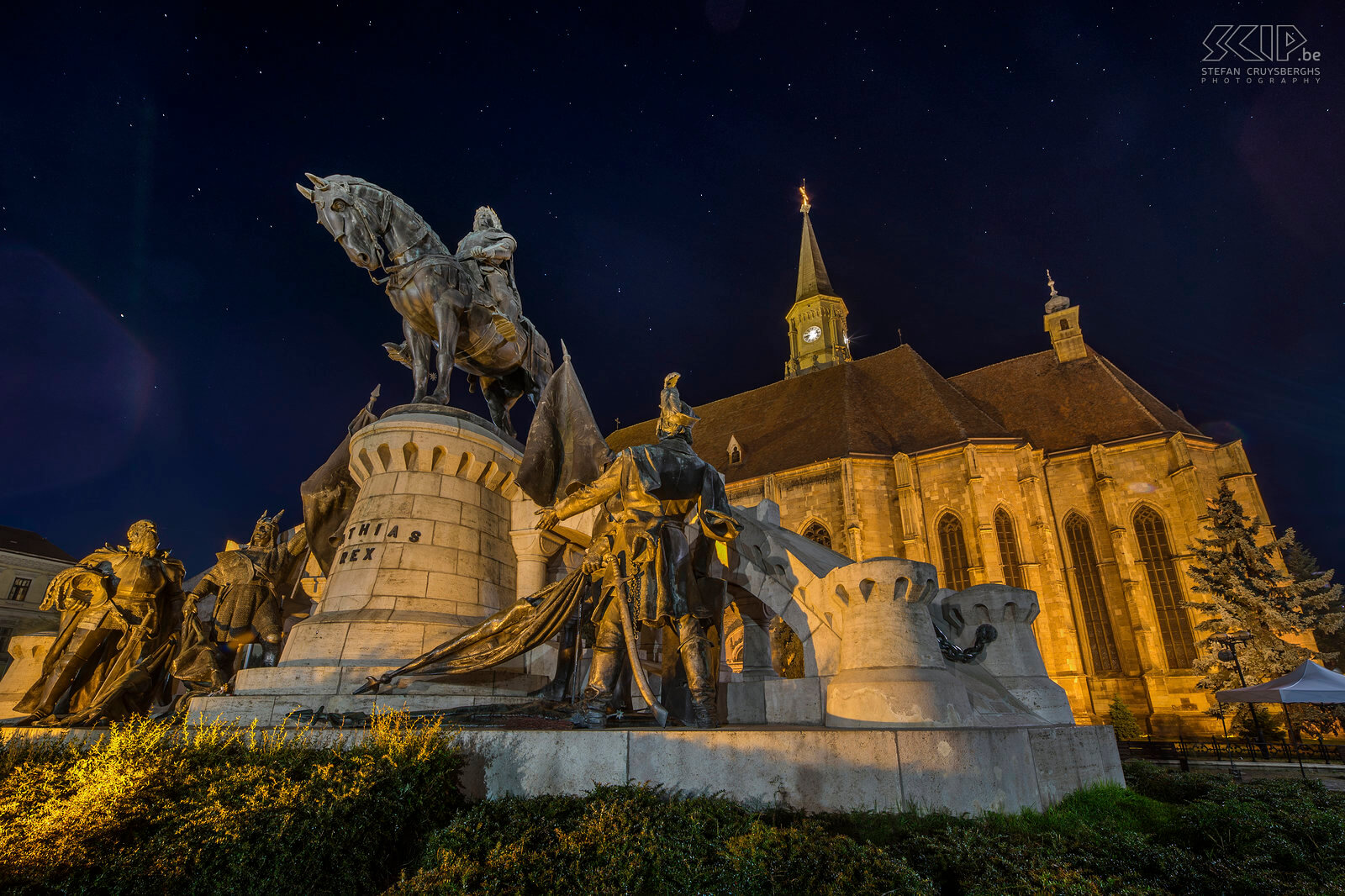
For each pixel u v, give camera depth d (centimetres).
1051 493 4488
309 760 503
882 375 5341
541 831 470
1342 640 4134
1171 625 3947
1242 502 4053
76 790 444
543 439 1048
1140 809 704
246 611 1009
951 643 874
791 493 4553
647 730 589
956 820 518
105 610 976
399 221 1082
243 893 397
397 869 466
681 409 855
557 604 740
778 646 1464
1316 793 813
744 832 466
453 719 717
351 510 1075
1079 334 5256
